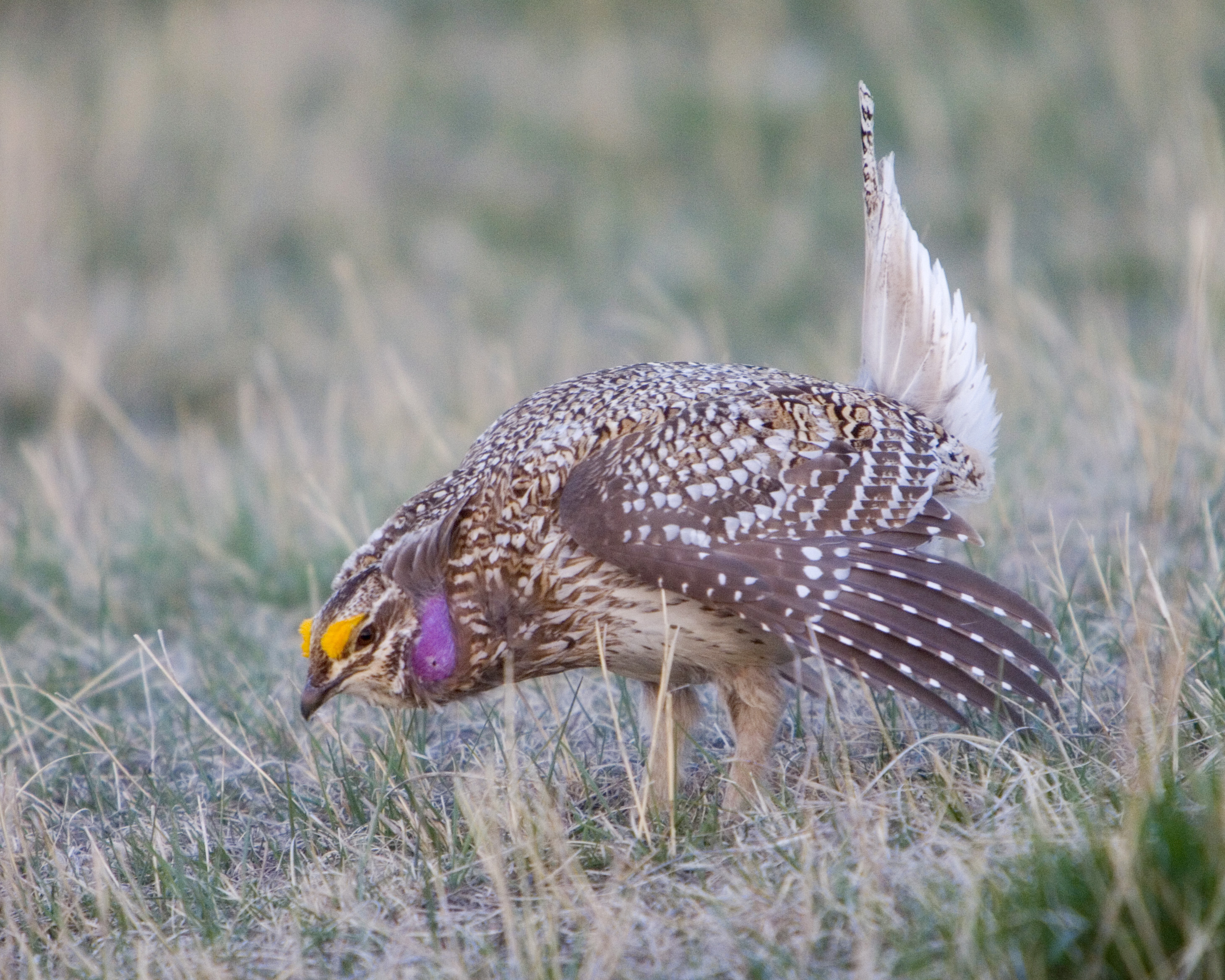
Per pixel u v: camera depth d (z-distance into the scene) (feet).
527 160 85.05
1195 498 32.45
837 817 22.57
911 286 28.53
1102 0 86.84
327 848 25.12
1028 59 85.15
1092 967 17.85
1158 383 41.73
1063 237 69.26
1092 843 18.99
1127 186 71.77
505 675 26.02
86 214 77.46
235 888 23.88
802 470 24.82
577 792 26.21
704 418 25.16
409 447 45.75
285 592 37.88
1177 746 22.52
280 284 75.20
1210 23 82.89
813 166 80.94
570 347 62.28
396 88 91.25
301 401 62.18
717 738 29.04
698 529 24.27
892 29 90.27
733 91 87.86
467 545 25.63
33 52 92.48
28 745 30.30
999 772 23.77
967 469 27.07
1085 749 24.66
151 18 96.58
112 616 37.50
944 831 21.81
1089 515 35.78
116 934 22.84
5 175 71.46
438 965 20.31
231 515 42.09
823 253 73.82
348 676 25.75
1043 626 23.71
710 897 20.68
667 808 24.56
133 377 66.03
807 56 91.40
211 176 81.46
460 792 24.12
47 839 25.34
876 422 25.93
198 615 37.52
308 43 94.17
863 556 24.43
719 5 97.04
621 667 26.48
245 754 27.76
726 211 78.43
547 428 26.11
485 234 78.28
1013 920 18.38
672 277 72.18
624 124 86.43
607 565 24.98
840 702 28.32
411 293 71.77
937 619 23.84
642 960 19.98
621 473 24.67
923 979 18.12
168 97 86.53
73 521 42.78
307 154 83.82
